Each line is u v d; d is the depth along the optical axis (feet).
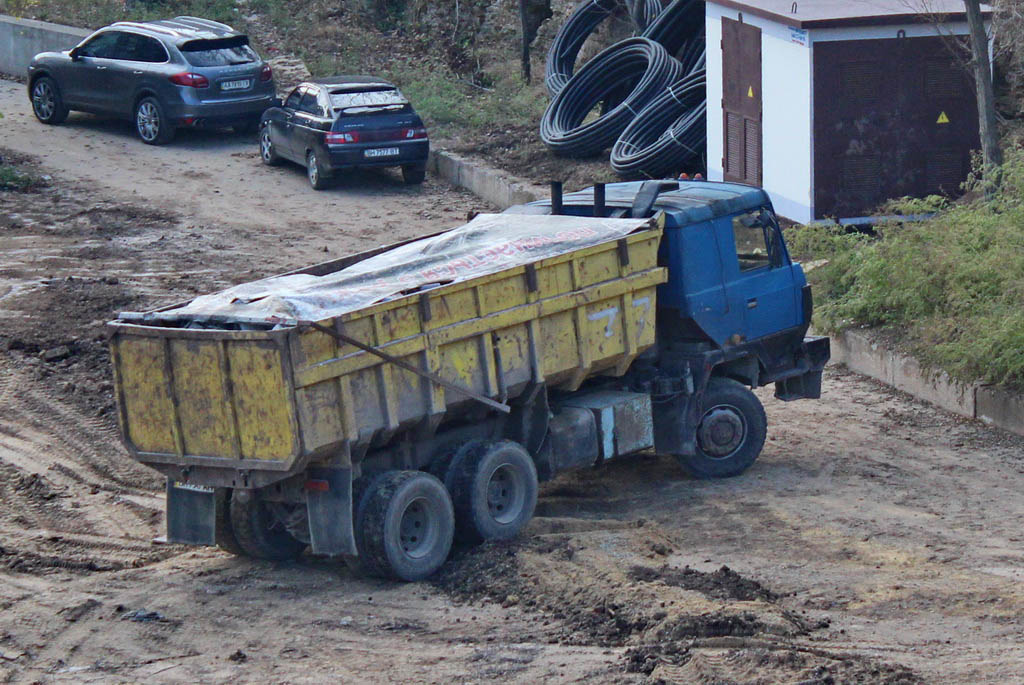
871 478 95.20
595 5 211.41
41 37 249.96
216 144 214.69
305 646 68.28
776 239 97.04
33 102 222.69
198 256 155.94
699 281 91.61
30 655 67.87
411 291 76.79
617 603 71.10
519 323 81.10
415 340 75.20
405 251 86.48
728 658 63.05
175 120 207.21
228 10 268.21
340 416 72.23
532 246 85.10
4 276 147.02
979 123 136.98
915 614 70.59
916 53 141.49
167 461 74.38
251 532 80.07
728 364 97.04
